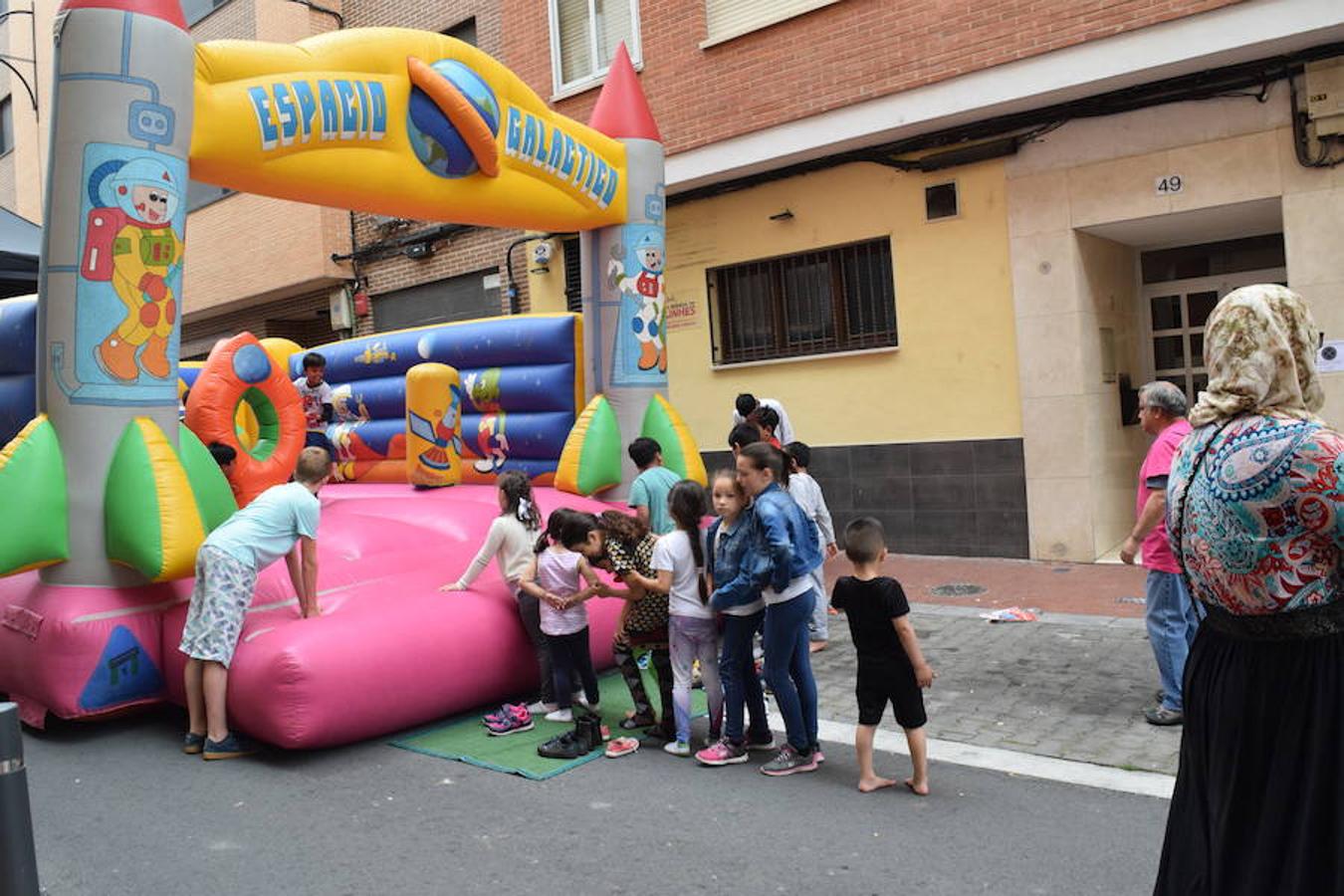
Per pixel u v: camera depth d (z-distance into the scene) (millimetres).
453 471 9484
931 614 7895
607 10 12234
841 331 10938
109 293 5707
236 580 5363
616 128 8922
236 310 18156
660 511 7062
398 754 5359
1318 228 8016
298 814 4555
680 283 12016
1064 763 4820
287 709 5113
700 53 11211
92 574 5801
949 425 10102
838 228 10703
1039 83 8922
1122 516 9922
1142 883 3623
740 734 5094
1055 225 9305
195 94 5902
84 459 5758
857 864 3861
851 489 10789
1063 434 9398
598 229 8961
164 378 5953
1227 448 2498
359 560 6766
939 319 10086
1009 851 3918
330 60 6539
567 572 5723
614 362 9000
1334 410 8016
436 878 3875
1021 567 9391
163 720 6051
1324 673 2365
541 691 6227
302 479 5727
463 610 5934
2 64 21234
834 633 7742
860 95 10016
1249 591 2441
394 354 10891
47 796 4891
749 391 11547
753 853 3992
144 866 4078
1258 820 2410
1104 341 9695
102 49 5586
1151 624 5246
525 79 13227
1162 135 8711
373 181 6820
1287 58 8039
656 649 5418
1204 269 10023
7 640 5926
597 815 4438
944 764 4918
